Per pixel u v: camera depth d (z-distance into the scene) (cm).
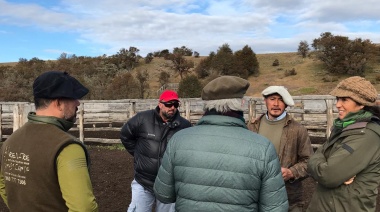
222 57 4156
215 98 196
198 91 2719
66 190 164
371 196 227
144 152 360
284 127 319
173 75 4634
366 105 235
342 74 3581
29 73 3384
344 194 228
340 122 240
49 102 183
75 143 174
